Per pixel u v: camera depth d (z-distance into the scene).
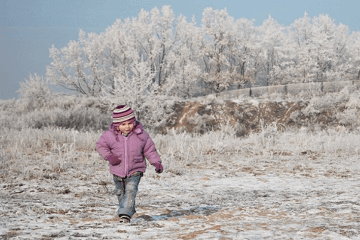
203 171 10.78
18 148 12.91
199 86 59.72
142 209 6.11
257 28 59.59
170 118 30.53
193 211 5.97
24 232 4.23
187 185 8.90
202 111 30.81
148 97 25.28
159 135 18.25
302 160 12.78
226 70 55.25
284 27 60.53
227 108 31.11
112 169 5.03
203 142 15.23
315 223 4.70
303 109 29.55
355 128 25.97
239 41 55.59
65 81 52.22
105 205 6.48
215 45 54.62
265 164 12.00
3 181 8.52
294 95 37.12
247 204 6.57
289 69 55.69
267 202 6.71
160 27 51.97
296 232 4.20
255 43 57.03
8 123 23.38
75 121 26.11
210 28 53.12
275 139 17.09
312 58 55.12
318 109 29.33
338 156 13.66
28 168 9.63
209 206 6.45
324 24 61.34
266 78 62.06
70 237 4.05
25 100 33.47
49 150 13.23
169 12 51.62
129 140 4.99
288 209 5.90
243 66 57.62
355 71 62.78
